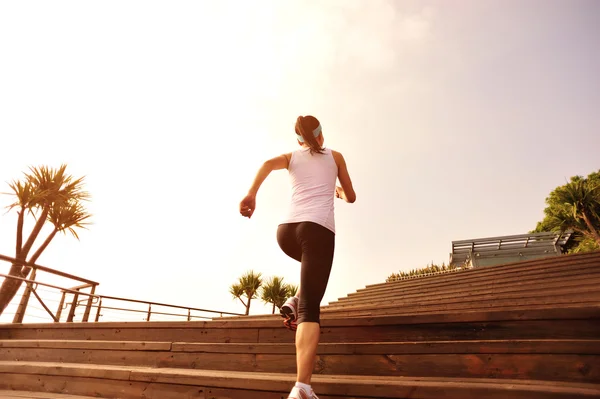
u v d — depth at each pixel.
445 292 6.52
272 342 2.42
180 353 2.44
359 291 9.55
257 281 15.74
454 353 1.75
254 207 1.56
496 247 16.03
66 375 2.39
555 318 1.78
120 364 2.60
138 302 6.61
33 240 8.30
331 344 2.04
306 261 1.50
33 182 8.89
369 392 1.58
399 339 2.11
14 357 3.09
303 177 1.72
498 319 1.90
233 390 1.84
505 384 1.52
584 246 16.64
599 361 1.45
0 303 4.97
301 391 1.25
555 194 16.62
